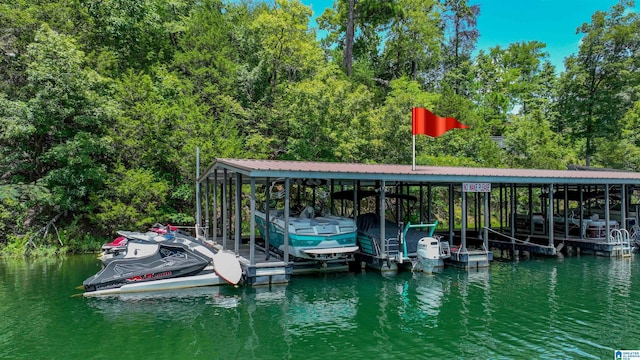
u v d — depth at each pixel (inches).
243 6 1188.5
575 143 1401.3
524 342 264.5
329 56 1425.9
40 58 578.9
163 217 668.1
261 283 407.2
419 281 434.9
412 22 1382.9
